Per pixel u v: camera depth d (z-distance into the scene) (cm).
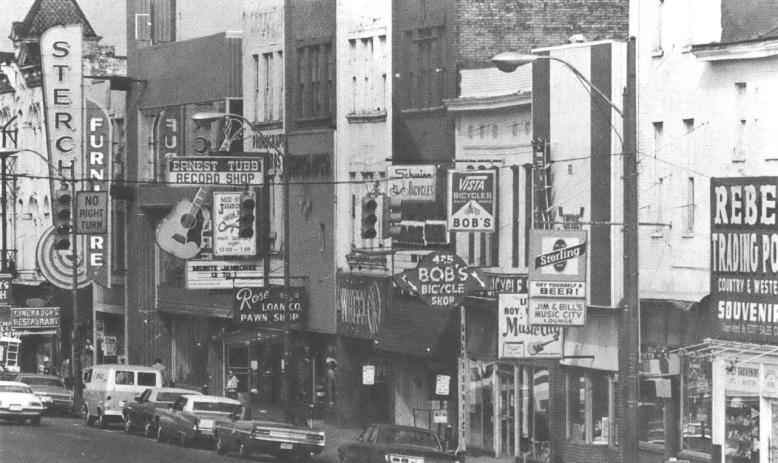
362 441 4356
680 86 4328
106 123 8819
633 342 3488
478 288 4834
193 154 7812
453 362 5472
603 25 5650
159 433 5662
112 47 9962
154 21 8650
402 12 5881
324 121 6481
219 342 7725
